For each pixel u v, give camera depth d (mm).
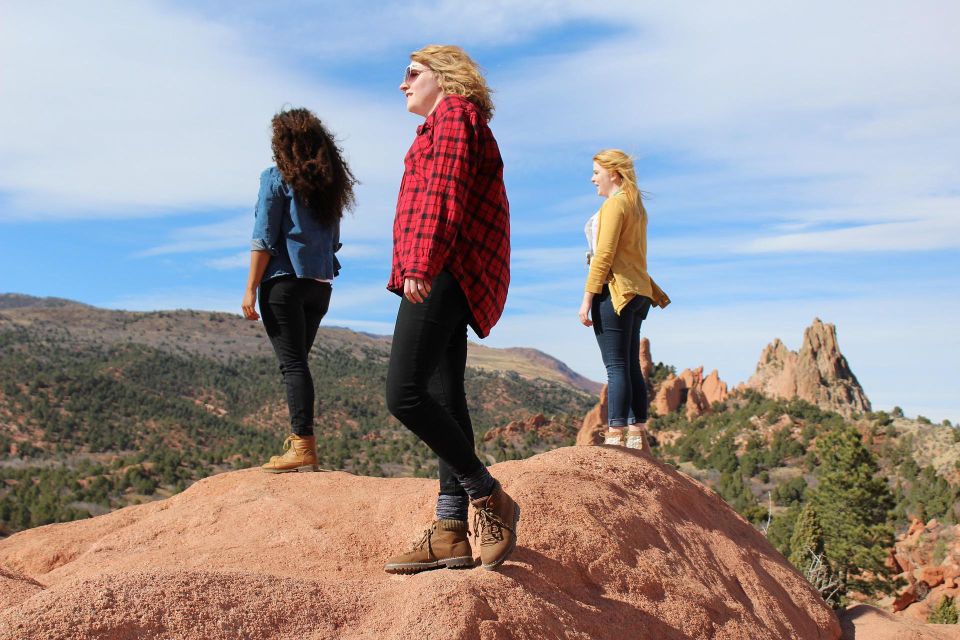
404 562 2906
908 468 108875
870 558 50406
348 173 5137
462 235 2748
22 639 1883
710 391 165750
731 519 4734
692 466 131875
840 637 4559
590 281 4570
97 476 144000
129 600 2104
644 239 4777
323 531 3865
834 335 166750
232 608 2227
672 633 3076
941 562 66875
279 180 4770
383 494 4375
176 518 4227
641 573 3246
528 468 3895
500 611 2479
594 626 2785
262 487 4570
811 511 39688
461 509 2967
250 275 4871
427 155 2758
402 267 2750
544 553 3031
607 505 3525
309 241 4863
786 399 149625
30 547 4367
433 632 2256
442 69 2848
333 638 2279
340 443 174250
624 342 4664
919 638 4570
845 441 53750
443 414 2752
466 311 2803
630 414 4730
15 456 163500
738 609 3576
